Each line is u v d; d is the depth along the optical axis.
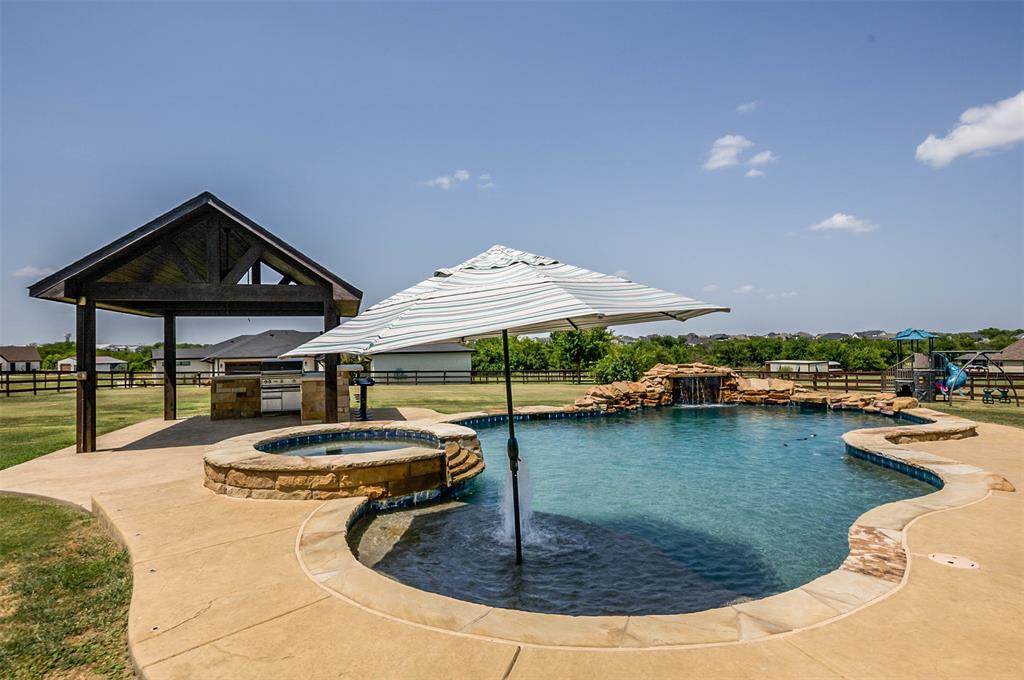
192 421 15.18
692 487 8.91
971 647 3.22
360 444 10.60
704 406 21.69
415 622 3.60
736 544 6.21
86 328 10.56
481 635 3.41
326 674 2.99
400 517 7.23
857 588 4.05
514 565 5.57
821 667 3.00
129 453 10.36
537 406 19.12
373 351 3.58
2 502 7.25
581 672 2.97
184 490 7.34
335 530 5.62
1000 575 4.29
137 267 12.56
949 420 13.47
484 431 15.33
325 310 11.78
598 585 5.09
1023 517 5.80
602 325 5.87
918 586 4.08
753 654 3.14
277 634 3.45
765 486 8.96
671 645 3.26
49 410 19.28
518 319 3.58
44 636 3.66
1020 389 25.88
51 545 5.51
